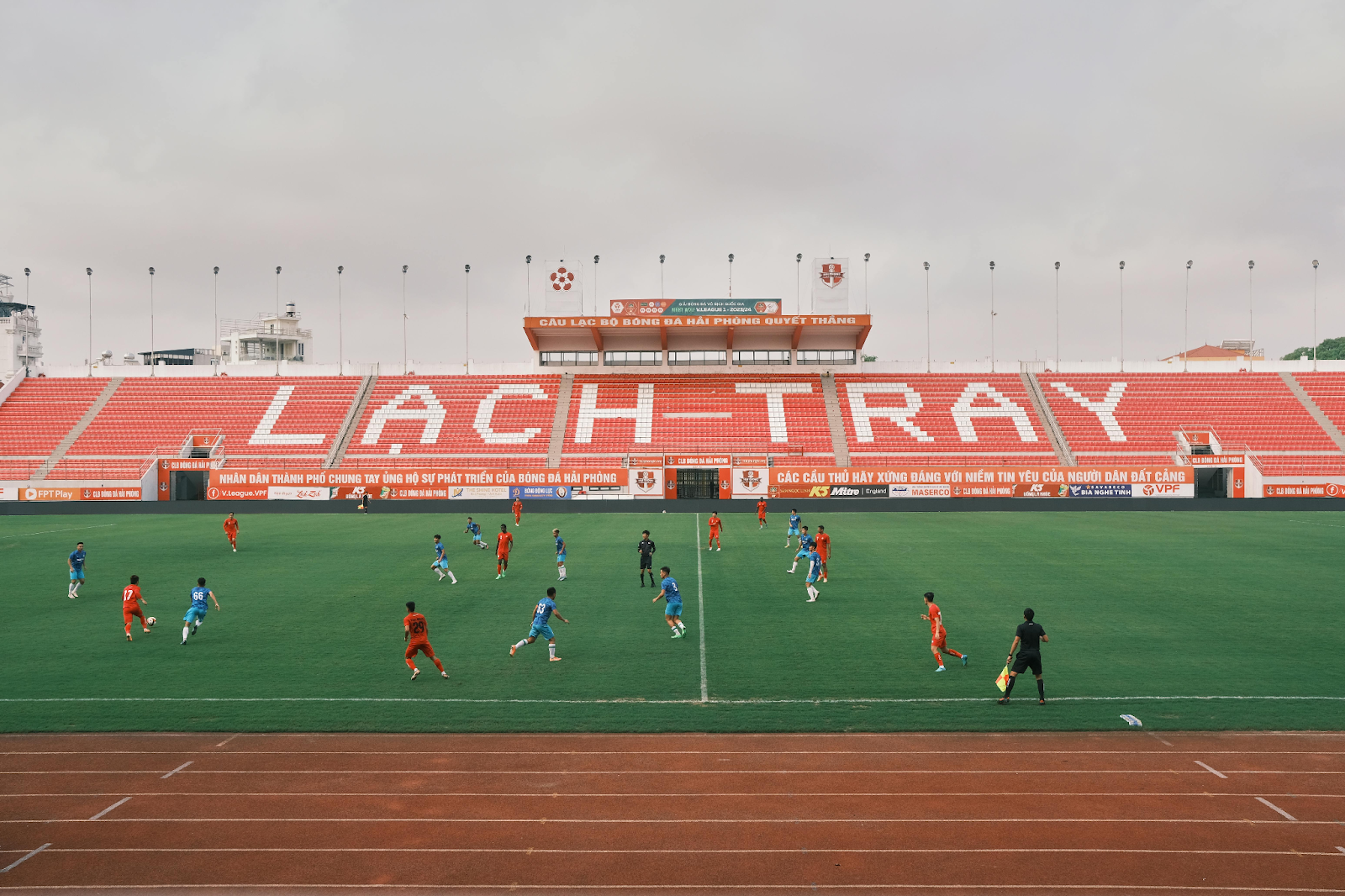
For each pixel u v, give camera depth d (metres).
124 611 18.95
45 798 10.52
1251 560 28.66
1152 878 8.66
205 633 18.73
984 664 15.96
